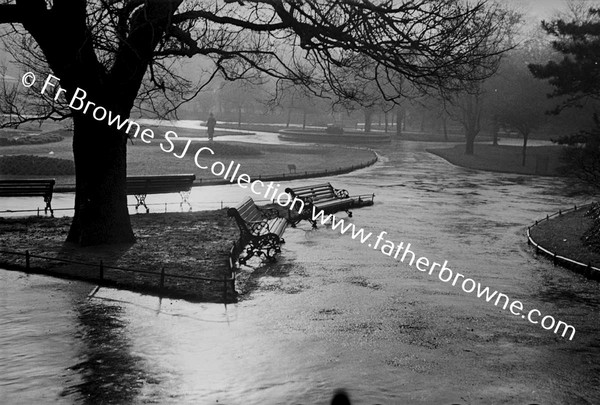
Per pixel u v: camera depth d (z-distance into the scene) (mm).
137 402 6910
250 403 6988
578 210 25828
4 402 6812
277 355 8516
